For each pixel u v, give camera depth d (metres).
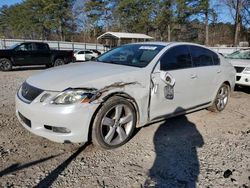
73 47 42.50
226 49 26.91
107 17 58.03
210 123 5.28
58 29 60.53
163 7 47.16
